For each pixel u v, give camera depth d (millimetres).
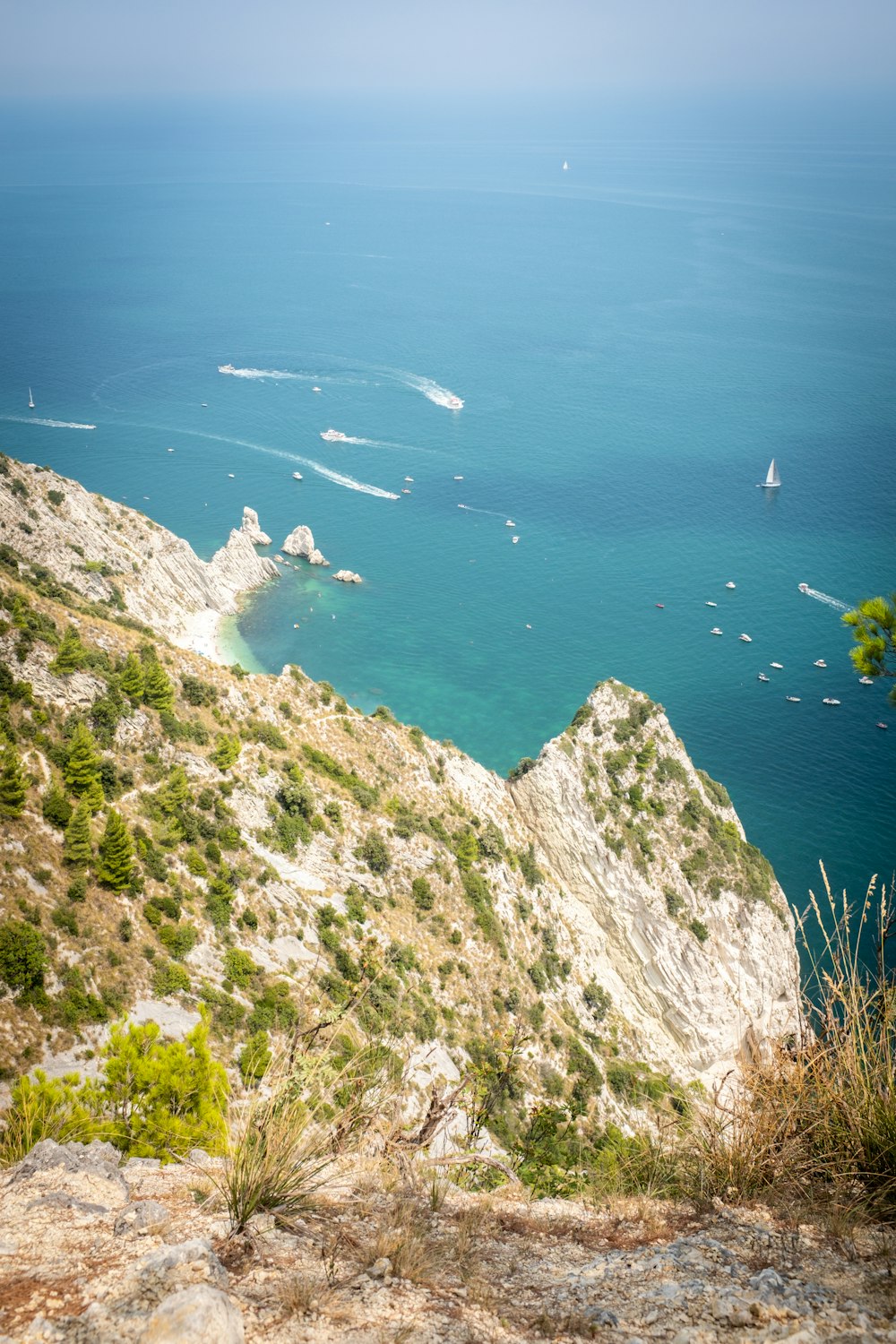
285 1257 9492
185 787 66000
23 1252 9234
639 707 94375
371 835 75000
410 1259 9414
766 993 88688
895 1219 10633
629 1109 69688
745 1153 12031
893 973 12570
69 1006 45062
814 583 183875
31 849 52438
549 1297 9227
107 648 76562
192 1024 48625
